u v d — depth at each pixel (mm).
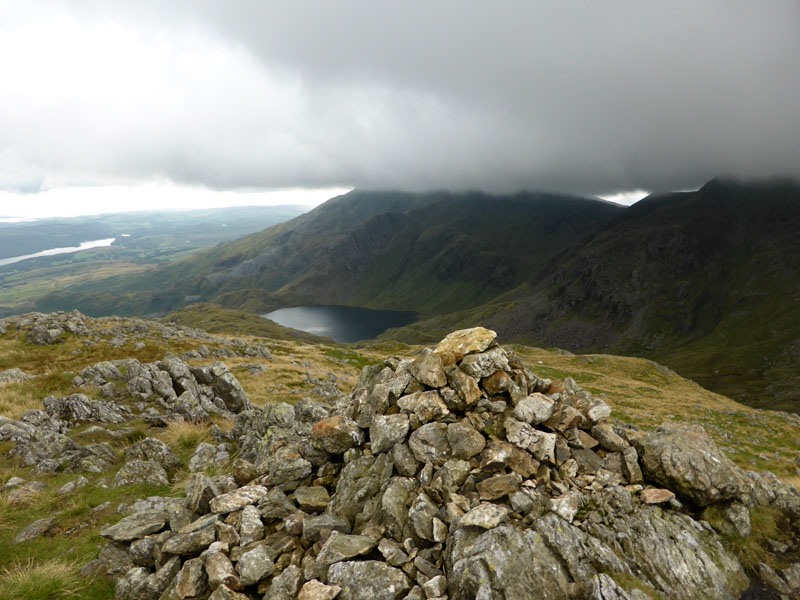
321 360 82688
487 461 9812
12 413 22797
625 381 101500
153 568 10062
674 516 9375
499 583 7164
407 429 11320
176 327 87312
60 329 59312
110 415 24062
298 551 9344
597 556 8164
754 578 8586
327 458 12430
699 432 11219
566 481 9891
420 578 7898
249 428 21281
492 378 12023
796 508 9805
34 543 11281
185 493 14070
